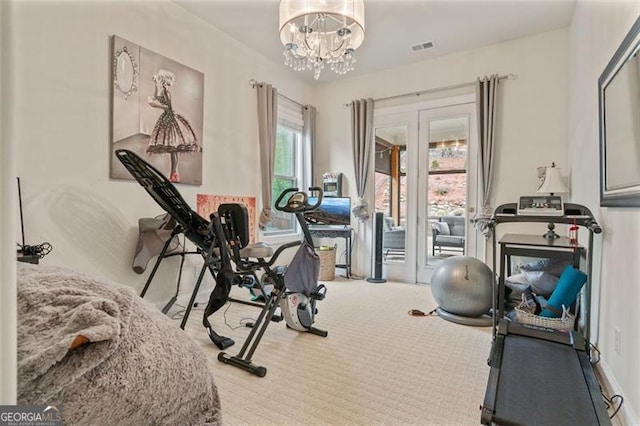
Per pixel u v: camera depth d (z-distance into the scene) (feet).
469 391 6.20
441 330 9.34
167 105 10.56
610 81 6.57
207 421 2.77
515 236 10.18
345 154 17.22
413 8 11.09
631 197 5.43
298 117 16.98
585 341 7.03
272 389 6.22
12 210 1.24
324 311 11.04
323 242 17.88
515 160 13.12
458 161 14.48
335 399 5.91
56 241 8.06
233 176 13.15
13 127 1.25
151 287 10.37
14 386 1.29
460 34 12.74
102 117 8.94
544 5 10.87
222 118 12.65
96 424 2.02
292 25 10.22
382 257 15.69
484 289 9.84
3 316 1.23
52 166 7.98
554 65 12.42
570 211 8.82
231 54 13.05
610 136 6.58
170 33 10.72
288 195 16.49
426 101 15.11
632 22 5.68
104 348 2.13
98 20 8.84
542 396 5.41
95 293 2.53
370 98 16.19
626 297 5.71
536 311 8.59
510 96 13.23
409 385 6.40
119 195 9.36
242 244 7.66
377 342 8.45
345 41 10.52
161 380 2.35
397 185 15.93
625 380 5.59
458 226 14.49
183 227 8.77
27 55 7.55
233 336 8.77
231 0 10.77
